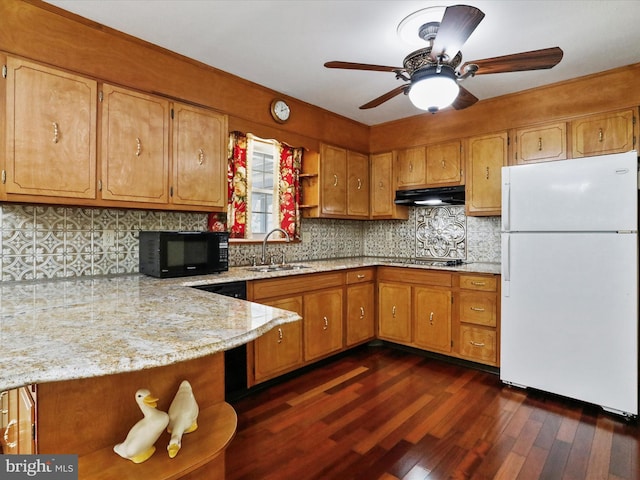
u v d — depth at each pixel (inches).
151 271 91.5
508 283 104.7
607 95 105.5
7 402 55.9
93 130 80.4
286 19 79.4
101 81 81.8
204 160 100.7
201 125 100.0
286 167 137.6
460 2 72.6
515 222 103.3
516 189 103.0
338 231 162.6
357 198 153.8
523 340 102.6
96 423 40.4
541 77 109.8
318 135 136.9
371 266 142.3
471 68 73.5
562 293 96.0
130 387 42.9
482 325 116.5
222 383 52.7
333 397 99.8
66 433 38.5
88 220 90.4
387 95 87.8
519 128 121.7
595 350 91.1
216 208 104.0
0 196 68.4
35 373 29.9
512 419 87.4
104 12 77.0
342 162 146.8
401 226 163.0
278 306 107.6
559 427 83.8
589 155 108.3
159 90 91.9
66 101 76.6
